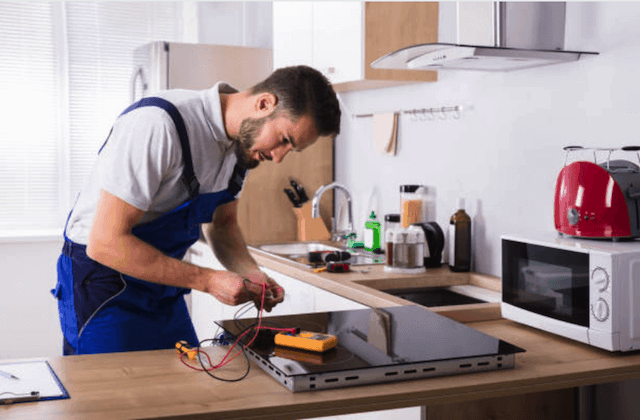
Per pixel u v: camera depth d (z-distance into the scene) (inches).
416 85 122.7
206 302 145.6
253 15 187.9
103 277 74.2
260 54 155.6
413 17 115.7
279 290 71.1
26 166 175.6
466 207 110.7
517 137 98.7
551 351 65.9
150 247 66.1
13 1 171.8
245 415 48.6
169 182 70.9
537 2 85.7
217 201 78.9
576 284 66.6
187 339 82.0
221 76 151.8
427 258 111.1
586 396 84.4
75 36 177.2
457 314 78.3
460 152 111.3
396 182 130.4
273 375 55.5
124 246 64.8
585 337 65.5
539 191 95.0
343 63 118.8
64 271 76.8
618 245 68.1
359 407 51.2
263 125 66.7
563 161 90.6
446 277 105.5
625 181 70.5
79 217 74.3
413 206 119.3
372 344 60.8
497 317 80.6
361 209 143.3
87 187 74.0
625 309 63.3
